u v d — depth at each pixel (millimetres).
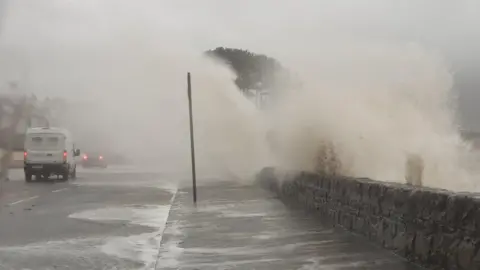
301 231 10367
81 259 8164
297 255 8070
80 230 11133
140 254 8539
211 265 7594
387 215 7930
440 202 6262
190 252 8594
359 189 9289
